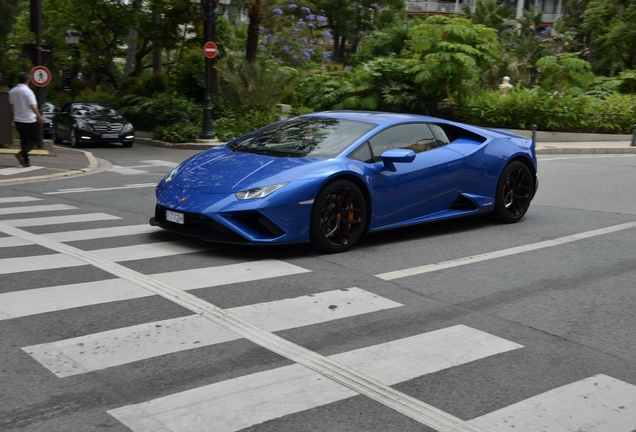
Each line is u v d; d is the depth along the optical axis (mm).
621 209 9188
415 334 4258
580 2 52250
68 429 2938
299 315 4520
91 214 8023
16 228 7070
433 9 69375
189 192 6164
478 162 7473
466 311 4754
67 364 3617
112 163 15531
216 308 4586
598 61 40531
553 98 25062
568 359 3951
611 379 3682
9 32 30516
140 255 5949
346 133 6785
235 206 5812
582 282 5570
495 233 7441
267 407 3193
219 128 21891
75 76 34438
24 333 4043
